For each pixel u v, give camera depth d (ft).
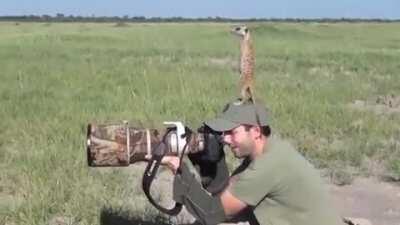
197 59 87.51
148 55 94.63
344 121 37.68
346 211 24.32
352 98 49.78
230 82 52.65
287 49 114.93
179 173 14.51
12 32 194.08
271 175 13.92
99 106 40.34
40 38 136.36
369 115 40.55
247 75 15.29
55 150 28.35
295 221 14.06
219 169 15.46
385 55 98.43
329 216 14.16
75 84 51.11
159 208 15.43
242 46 15.44
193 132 15.03
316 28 206.80
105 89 48.85
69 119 35.68
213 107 39.65
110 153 14.69
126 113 37.65
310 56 97.35
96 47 112.06
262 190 14.01
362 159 30.86
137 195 24.04
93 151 14.67
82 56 88.17
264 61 84.89
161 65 72.49
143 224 20.97
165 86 49.55
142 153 14.75
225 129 13.83
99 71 62.44
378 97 51.57
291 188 13.97
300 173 14.02
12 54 85.87
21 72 58.08
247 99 15.12
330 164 30.04
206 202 14.21
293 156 14.15
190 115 37.17
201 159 15.20
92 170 26.35
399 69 76.84
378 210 24.57
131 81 52.60
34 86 48.73
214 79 54.34
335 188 26.96
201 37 160.04
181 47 118.62
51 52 93.56
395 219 23.65
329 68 77.77
